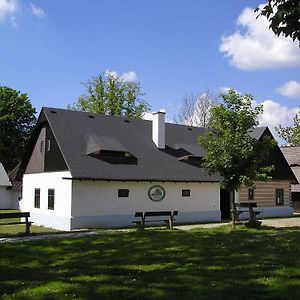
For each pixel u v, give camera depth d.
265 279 9.16
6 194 51.50
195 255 12.26
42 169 28.77
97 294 8.31
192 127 34.69
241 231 18.94
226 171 20.66
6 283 9.42
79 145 26.62
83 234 18.58
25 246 14.29
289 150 46.03
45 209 27.84
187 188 28.64
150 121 32.50
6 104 59.91
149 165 27.70
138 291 8.47
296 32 7.36
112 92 57.19
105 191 25.64
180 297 8.05
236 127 20.70
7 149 59.56
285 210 35.72
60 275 10.05
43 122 29.09
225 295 8.12
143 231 18.83
